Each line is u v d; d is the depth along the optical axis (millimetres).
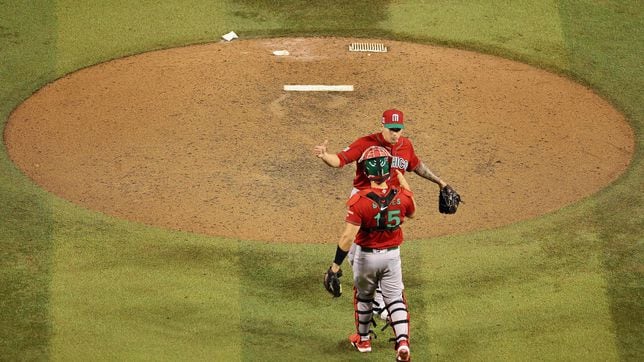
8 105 56344
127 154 51781
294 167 50781
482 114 56375
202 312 38625
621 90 59344
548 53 63156
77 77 59656
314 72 60438
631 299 39875
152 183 49156
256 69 60688
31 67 60156
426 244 44000
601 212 46688
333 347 36875
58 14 65812
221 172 50250
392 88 58812
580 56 62719
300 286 40594
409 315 38688
